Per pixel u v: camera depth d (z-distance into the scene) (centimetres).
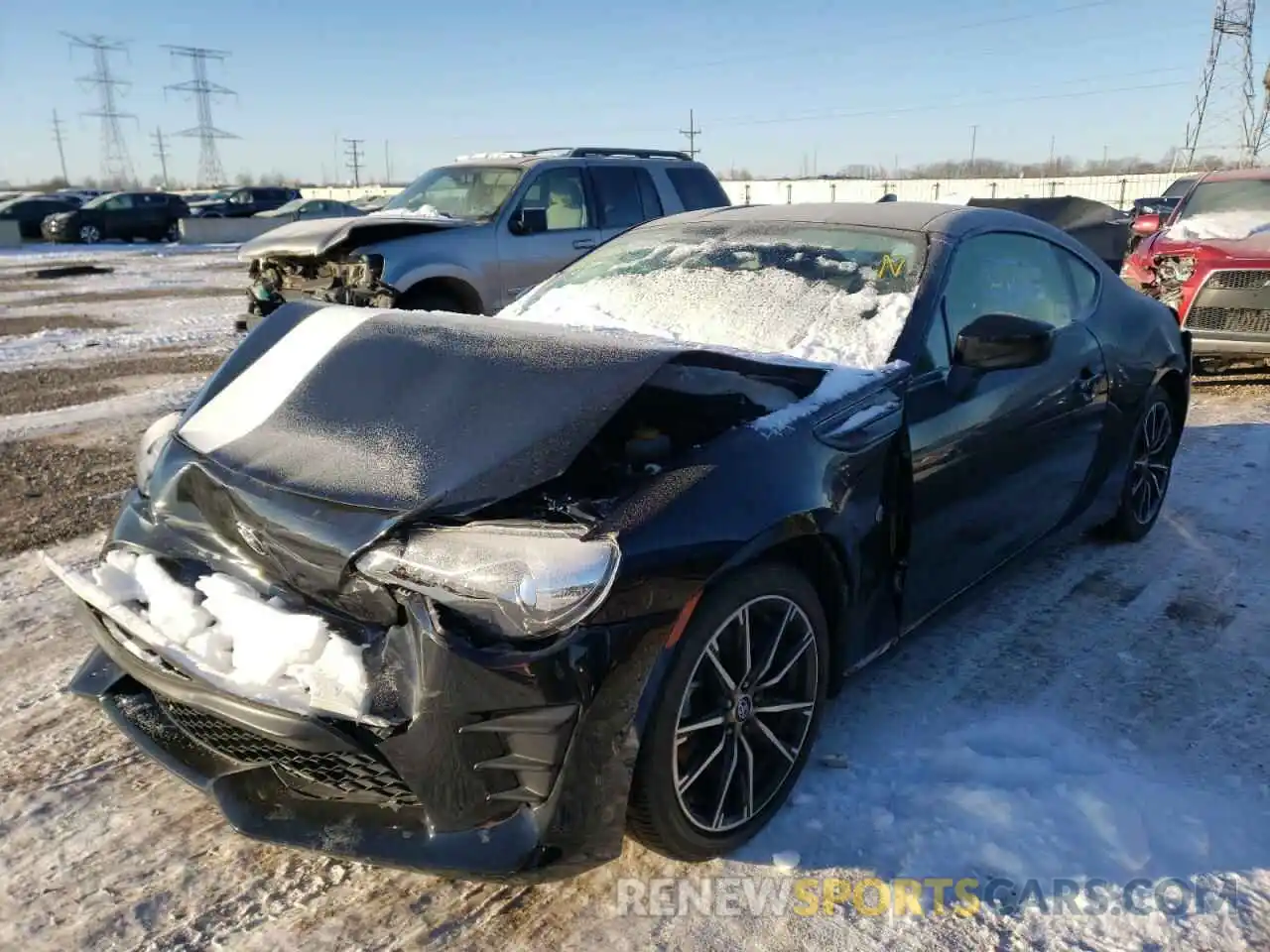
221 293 1533
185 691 211
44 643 344
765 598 231
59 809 255
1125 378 395
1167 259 733
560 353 252
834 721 294
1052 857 235
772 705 241
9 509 482
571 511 213
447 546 203
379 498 216
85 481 529
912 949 211
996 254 345
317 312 306
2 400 735
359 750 194
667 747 209
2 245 2683
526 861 195
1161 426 442
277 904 223
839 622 262
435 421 237
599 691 196
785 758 246
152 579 238
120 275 1831
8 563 412
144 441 282
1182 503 493
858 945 212
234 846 243
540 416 229
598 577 196
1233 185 839
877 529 267
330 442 239
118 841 244
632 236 400
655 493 213
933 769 269
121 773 272
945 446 288
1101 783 259
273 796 219
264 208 3425
